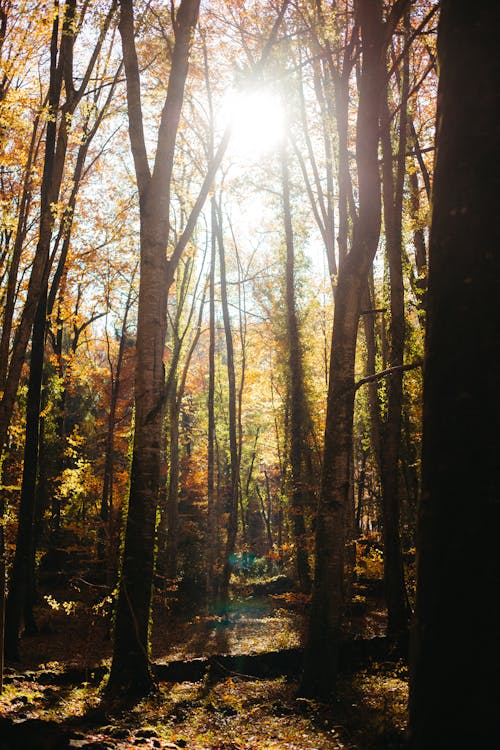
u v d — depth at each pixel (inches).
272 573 1268.5
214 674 488.1
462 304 113.0
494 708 99.8
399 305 593.3
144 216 429.4
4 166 561.3
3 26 445.4
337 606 390.3
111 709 339.0
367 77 404.8
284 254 1115.9
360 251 407.8
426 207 757.3
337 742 285.1
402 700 368.5
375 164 407.5
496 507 105.1
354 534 810.2
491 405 108.3
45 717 304.5
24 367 1117.7
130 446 606.2
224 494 1451.8
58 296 887.7
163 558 1125.1
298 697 379.6
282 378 1206.3
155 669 478.6
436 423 113.7
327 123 709.9
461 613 104.1
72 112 526.0
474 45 118.6
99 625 750.5
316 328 1274.6
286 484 996.6
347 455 403.9
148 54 757.9
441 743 102.3
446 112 121.9
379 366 845.2
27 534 538.9
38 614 767.1
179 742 275.9
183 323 1256.2
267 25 697.6
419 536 114.7
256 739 293.4
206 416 1478.8
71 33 486.9
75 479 746.8
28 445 556.1
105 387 1226.0
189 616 883.4
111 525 713.6
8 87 451.8
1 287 637.9
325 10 563.2
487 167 115.0
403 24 572.1
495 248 112.7
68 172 863.7
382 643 520.7
